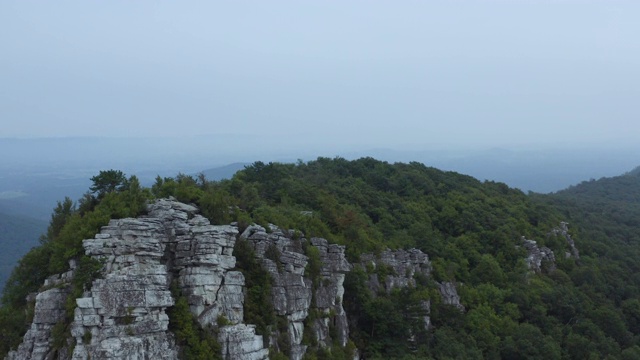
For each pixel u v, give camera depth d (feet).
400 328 258.98
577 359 317.22
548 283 389.80
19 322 175.42
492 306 338.95
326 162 465.47
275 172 345.72
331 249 244.83
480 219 423.64
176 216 186.70
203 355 168.25
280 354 190.08
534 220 475.31
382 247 302.45
